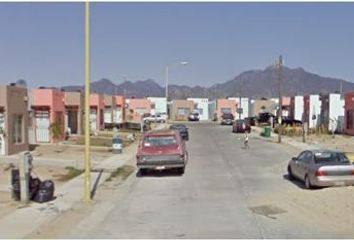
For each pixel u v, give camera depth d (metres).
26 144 39.72
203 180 25.06
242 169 29.66
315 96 77.12
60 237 13.26
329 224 14.49
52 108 48.34
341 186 20.86
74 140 51.31
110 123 75.81
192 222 15.14
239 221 15.19
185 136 53.97
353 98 62.75
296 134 63.19
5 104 36.12
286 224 14.65
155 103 126.25
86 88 19.05
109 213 16.83
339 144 49.69
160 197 20.17
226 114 98.69
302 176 22.80
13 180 18.81
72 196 20.17
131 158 36.34
